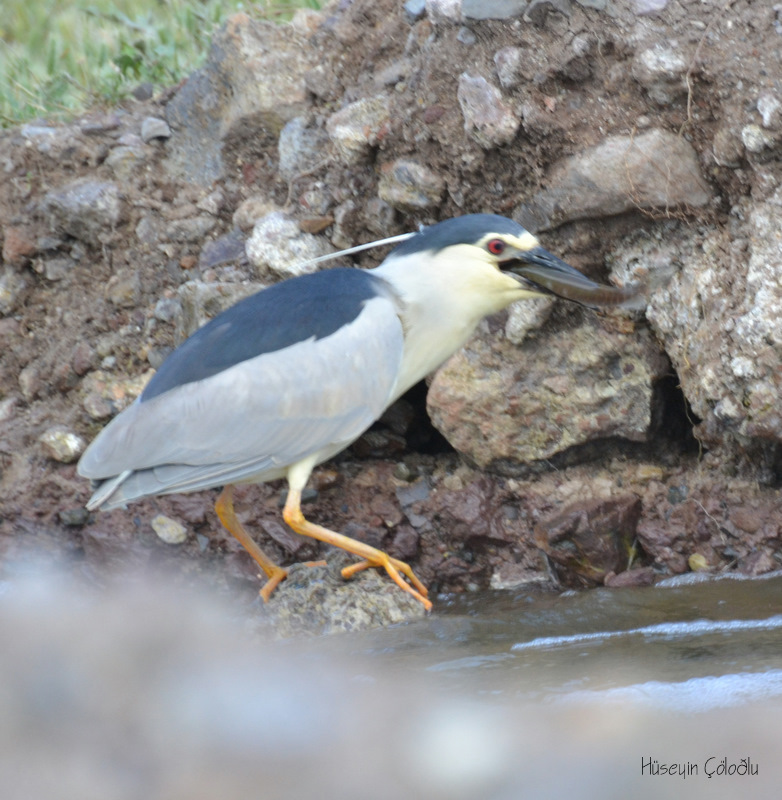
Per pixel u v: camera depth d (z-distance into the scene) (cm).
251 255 1159
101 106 1398
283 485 1097
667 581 973
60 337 1228
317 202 1162
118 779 582
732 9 988
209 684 718
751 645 727
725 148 961
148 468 889
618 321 1040
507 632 834
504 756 576
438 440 1162
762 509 985
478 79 1038
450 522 1067
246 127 1234
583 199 1005
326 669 756
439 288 945
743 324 941
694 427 1025
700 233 1005
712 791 521
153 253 1226
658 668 687
